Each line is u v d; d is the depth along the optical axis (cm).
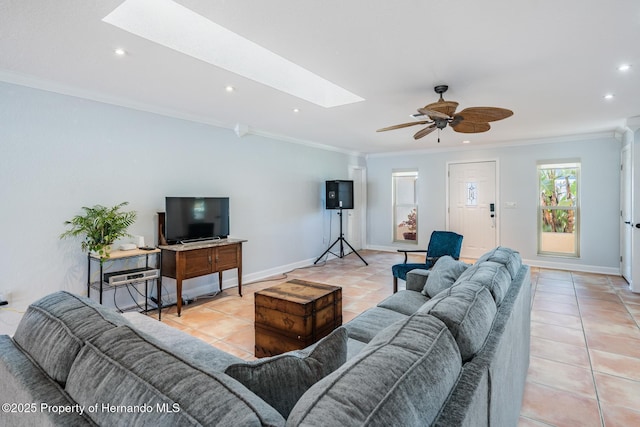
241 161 469
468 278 175
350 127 470
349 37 213
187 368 79
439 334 102
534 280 485
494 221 616
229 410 67
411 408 74
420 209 698
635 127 415
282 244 541
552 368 244
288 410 94
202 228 399
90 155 319
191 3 176
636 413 194
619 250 511
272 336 255
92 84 296
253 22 195
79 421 79
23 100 280
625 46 227
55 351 100
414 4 178
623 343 282
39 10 180
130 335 96
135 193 354
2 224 271
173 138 387
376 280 493
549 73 273
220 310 364
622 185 497
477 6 180
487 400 108
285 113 393
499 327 136
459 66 258
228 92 318
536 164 573
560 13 187
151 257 368
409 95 326
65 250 304
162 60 247
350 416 65
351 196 628
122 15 203
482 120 287
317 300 250
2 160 271
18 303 279
